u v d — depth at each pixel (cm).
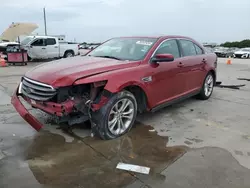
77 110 301
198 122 409
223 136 352
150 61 376
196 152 301
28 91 325
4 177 241
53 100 303
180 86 446
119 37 472
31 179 239
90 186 230
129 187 230
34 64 1384
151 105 379
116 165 267
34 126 317
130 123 356
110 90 306
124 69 337
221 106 511
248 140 340
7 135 339
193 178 246
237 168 266
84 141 325
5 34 1509
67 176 246
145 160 279
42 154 289
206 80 546
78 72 305
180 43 459
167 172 256
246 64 1603
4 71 1027
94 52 442
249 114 458
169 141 331
